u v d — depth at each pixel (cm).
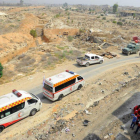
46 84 1388
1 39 3553
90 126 1078
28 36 4541
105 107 1312
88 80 1905
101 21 9238
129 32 6072
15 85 1742
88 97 1498
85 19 10025
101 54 3028
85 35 4834
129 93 1558
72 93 1574
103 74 2094
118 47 3644
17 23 5603
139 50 3366
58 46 3575
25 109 1141
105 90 1634
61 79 1412
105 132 1019
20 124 1115
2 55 3009
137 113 1160
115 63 2591
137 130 999
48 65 2352
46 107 1337
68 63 2530
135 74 2092
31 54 2872
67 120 1150
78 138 970
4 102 1054
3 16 6294
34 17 6619
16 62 2530
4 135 1003
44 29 5275
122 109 1281
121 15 15675
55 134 1007
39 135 996
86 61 2352
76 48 3631
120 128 1055
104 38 4316
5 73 1994
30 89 1659
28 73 2069
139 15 15350
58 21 6569
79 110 1293
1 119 1012
